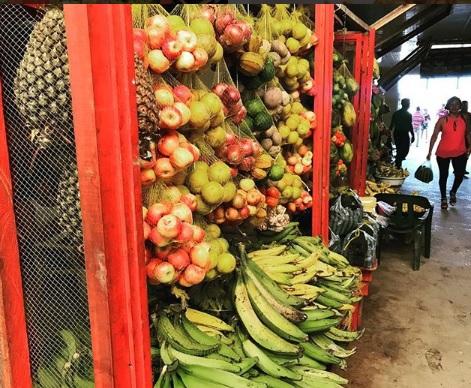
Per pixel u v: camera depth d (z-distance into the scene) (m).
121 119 0.83
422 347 2.94
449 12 6.84
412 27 7.09
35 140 0.93
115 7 0.79
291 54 2.21
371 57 4.02
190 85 1.37
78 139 0.81
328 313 1.86
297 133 2.30
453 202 7.17
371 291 3.83
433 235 5.49
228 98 1.50
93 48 0.78
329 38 2.42
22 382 0.99
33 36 0.89
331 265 2.41
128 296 0.88
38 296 0.99
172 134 1.18
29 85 0.89
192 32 1.29
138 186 0.87
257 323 1.53
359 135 4.19
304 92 2.41
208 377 1.25
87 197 0.83
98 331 0.88
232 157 1.49
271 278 1.86
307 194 2.45
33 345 1.00
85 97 0.79
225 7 1.55
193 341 1.36
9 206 0.94
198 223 1.41
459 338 3.05
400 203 4.47
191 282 1.20
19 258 0.96
